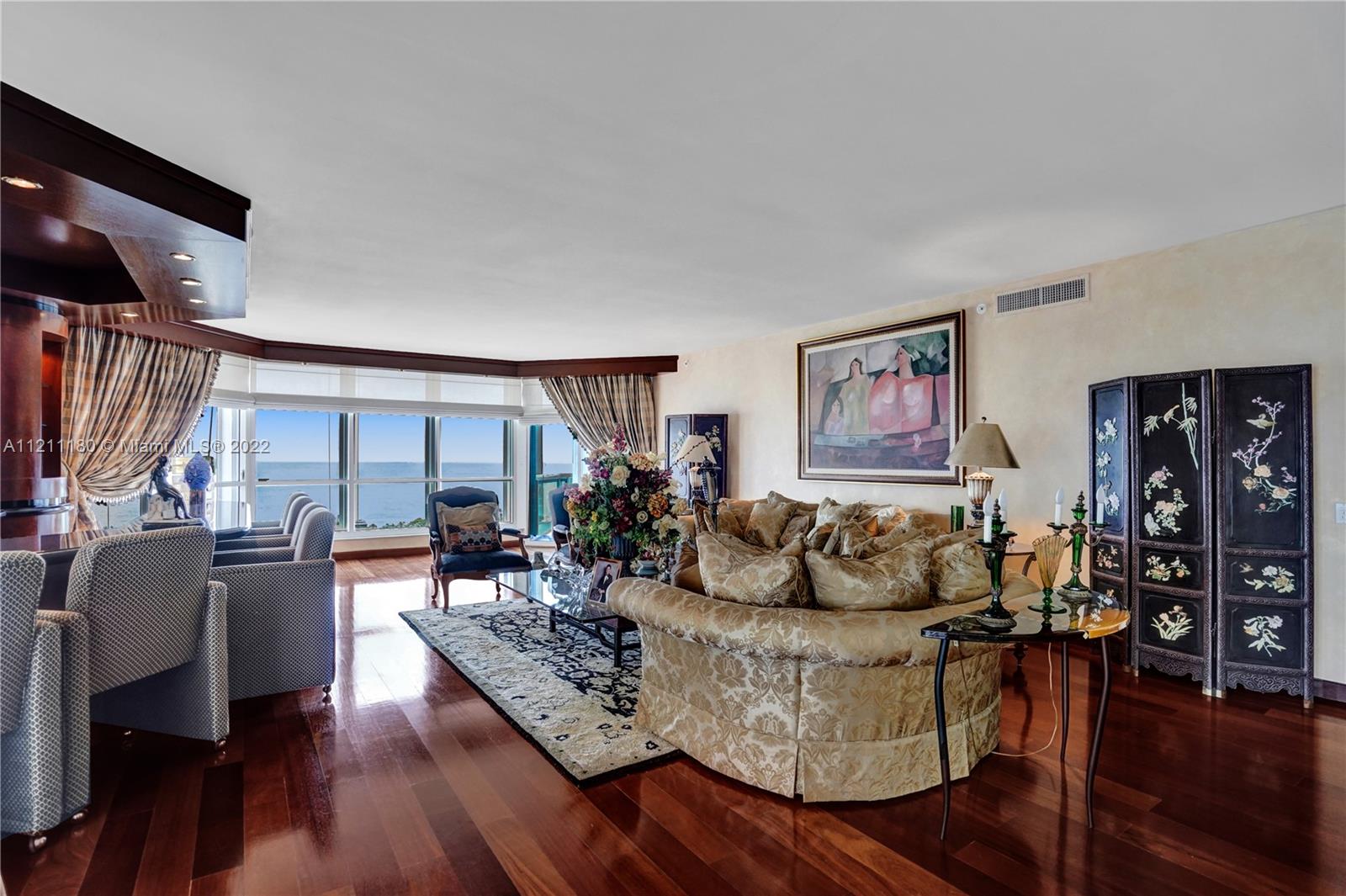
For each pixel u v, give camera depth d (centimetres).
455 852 207
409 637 446
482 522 552
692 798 240
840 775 237
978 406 473
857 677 236
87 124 231
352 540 757
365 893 188
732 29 184
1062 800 239
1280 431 330
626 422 789
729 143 254
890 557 251
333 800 238
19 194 245
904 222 339
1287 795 242
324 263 411
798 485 618
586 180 288
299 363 716
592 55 196
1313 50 194
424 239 364
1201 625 347
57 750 213
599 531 393
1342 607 326
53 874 195
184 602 268
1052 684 360
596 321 584
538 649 414
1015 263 411
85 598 232
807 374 604
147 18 175
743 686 253
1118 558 383
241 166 269
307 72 203
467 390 815
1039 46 193
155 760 268
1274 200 312
